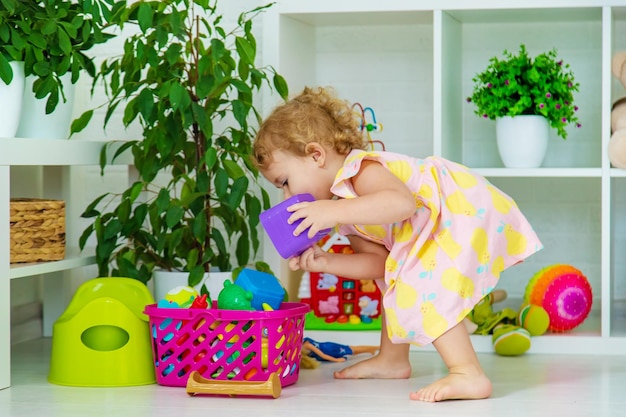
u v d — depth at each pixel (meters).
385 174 1.81
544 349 2.31
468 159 2.82
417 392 1.79
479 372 1.80
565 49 2.78
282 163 1.89
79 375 1.92
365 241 1.98
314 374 2.05
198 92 2.12
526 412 1.68
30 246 2.10
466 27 2.80
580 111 2.78
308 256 1.90
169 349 1.91
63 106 2.23
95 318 1.93
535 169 2.30
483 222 1.84
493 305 2.78
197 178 2.22
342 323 2.44
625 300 2.75
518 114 2.40
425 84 2.85
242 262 2.30
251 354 1.88
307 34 2.75
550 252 2.82
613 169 2.26
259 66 2.86
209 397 1.81
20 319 2.56
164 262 2.39
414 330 1.81
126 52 2.22
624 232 2.78
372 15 2.49
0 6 1.99
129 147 2.33
